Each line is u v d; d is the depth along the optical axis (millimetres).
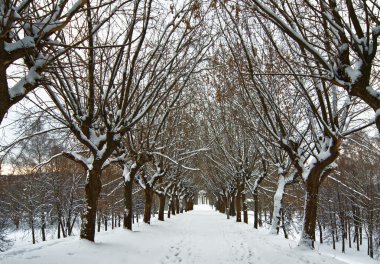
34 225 39062
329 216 44844
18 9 5738
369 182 31500
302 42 7016
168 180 29703
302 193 26156
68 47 6141
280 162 18531
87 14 8273
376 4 6348
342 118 11266
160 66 13742
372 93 6523
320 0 6668
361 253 41500
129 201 16750
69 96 10148
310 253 11117
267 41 11992
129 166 17625
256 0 7242
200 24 11812
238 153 25891
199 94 23516
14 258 8031
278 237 17062
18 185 34344
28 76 6523
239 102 18281
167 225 24516
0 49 5504
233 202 42312
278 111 13172
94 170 10883
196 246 15109
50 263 7961
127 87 10531
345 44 6801
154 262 10812
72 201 35719
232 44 13508
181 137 24469
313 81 10586
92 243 10570
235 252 13539
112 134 10711
